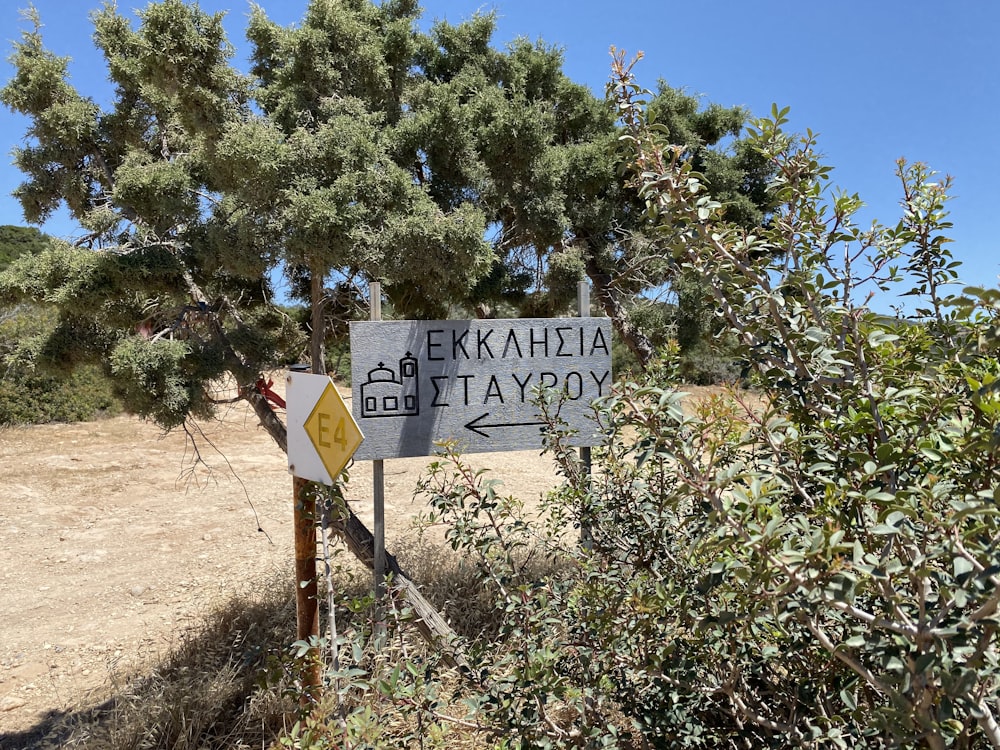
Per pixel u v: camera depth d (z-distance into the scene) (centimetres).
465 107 454
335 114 405
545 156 489
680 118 591
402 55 484
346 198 346
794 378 192
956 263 209
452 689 302
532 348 409
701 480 158
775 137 206
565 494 277
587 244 557
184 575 635
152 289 360
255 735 345
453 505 269
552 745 207
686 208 197
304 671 263
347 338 516
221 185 373
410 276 373
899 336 192
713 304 246
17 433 1316
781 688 202
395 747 219
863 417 166
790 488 188
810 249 204
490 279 481
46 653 490
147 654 472
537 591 251
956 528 125
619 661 225
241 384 407
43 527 795
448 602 432
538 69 548
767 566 142
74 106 406
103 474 1041
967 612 151
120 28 415
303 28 425
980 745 157
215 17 354
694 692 201
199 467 1086
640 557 233
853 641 133
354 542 402
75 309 339
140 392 348
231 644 444
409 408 383
